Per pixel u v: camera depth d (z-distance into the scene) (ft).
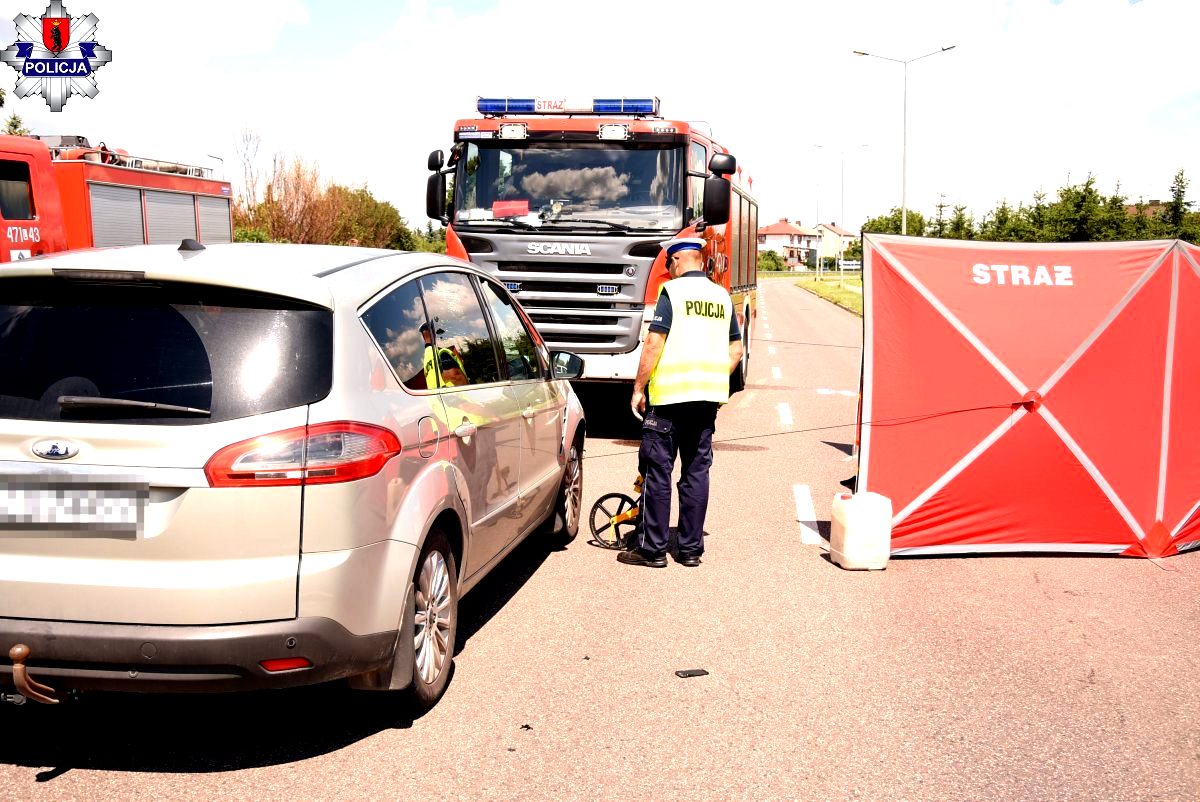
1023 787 11.57
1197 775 11.93
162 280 11.41
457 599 14.55
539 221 33.68
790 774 11.78
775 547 22.25
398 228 145.18
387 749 12.33
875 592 19.07
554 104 34.88
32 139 37.47
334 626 11.32
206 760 11.98
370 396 12.11
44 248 37.78
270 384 11.23
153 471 10.75
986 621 17.42
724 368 20.44
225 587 10.76
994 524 21.67
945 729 13.07
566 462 21.24
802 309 149.59
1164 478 21.76
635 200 33.73
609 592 18.89
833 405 45.96
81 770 11.66
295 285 11.80
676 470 31.40
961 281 21.61
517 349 18.67
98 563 10.84
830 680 14.67
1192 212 124.57
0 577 10.84
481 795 11.20
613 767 11.91
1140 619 17.62
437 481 13.39
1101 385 21.56
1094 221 123.24
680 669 15.02
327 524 11.23
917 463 21.54
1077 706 13.85
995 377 21.44
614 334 33.35
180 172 51.85
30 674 10.84
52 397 11.04
